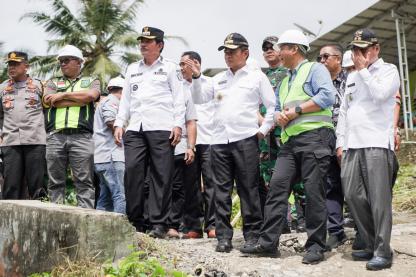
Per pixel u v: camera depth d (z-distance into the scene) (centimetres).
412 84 1694
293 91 509
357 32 480
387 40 1522
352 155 483
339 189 552
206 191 679
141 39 600
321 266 481
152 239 507
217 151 538
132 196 590
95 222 438
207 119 688
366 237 492
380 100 468
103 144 702
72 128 629
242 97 536
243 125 532
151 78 599
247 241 529
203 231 751
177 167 680
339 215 549
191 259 486
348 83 501
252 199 528
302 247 548
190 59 612
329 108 509
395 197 926
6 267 509
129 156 592
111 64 2731
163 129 590
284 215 504
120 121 609
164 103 596
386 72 474
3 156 661
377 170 470
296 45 515
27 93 660
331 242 536
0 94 667
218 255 511
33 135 654
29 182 661
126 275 420
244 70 545
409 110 1358
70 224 445
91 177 641
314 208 491
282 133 512
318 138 494
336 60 608
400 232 590
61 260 447
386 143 471
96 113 710
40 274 457
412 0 1297
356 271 470
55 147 634
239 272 462
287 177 503
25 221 488
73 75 649
